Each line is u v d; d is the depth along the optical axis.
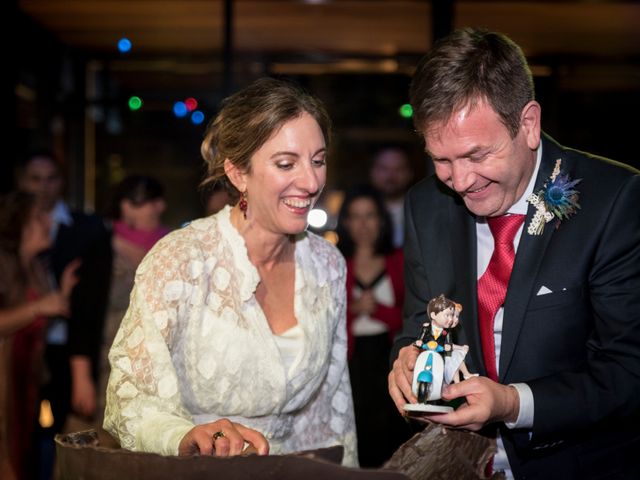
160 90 6.99
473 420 1.86
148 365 1.98
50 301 3.87
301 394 2.19
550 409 1.99
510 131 1.95
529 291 2.12
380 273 4.38
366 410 4.30
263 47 6.74
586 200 2.14
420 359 1.87
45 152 4.92
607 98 7.00
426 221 2.35
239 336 2.10
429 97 1.95
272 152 2.01
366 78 7.04
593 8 5.95
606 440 2.15
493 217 2.19
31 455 3.96
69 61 6.87
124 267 4.18
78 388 4.16
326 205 6.95
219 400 2.11
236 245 2.13
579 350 2.13
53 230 4.89
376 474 1.41
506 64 1.94
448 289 2.27
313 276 2.25
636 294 2.06
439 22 5.78
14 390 3.84
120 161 7.04
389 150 5.66
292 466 1.41
